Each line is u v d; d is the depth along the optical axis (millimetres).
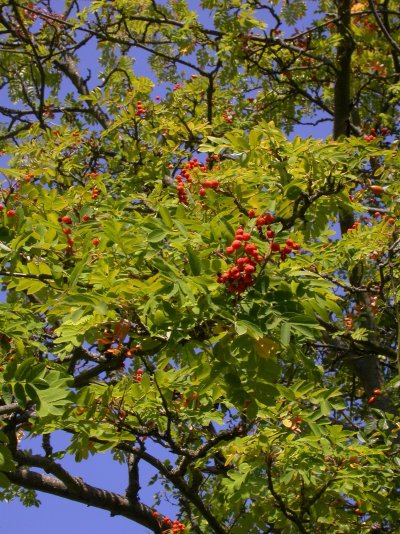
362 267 7230
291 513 5762
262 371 4035
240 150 5672
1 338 5176
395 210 6523
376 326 8180
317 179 5715
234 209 5133
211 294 4031
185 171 6246
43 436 7359
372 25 11812
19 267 4723
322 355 9688
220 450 6332
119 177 9344
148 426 6527
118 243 4332
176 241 4238
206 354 4230
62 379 4047
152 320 4090
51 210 5398
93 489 7371
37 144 8398
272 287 4180
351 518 6250
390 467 5777
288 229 5652
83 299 4035
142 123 9516
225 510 7023
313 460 5500
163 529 7590
